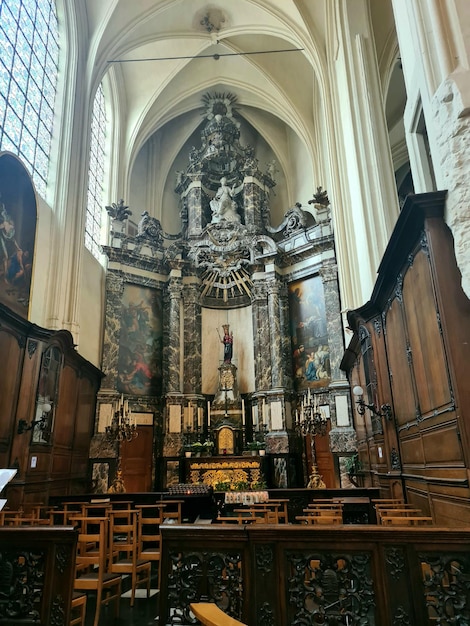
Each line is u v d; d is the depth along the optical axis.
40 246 11.88
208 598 3.43
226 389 16.73
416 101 6.35
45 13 13.16
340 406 14.18
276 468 14.84
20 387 9.23
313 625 3.27
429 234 5.07
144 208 20.25
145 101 18.77
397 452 7.81
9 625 3.46
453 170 4.86
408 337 6.58
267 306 17.05
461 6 5.30
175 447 15.48
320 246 16.19
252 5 16.05
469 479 4.39
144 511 8.91
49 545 3.60
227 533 3.52
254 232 17.95
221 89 20.30
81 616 4.29
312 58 15.24
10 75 11.04
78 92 14.08
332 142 14.12
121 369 15.75
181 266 17.62
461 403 4.55
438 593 3.23
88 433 13.94
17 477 8.84
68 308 12.57
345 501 7.81
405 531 3.34
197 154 20.08
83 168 13.83
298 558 3.42
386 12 12.91
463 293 4.84
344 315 13.47
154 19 16.17
